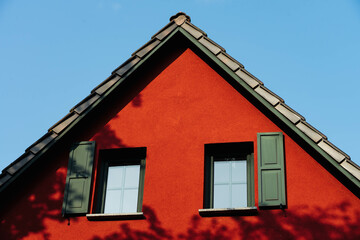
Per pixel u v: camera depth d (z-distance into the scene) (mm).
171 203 11930
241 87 12797
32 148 12664
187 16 13727
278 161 11836
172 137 12633
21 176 12508
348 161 11383
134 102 13188
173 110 12930
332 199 11367
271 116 12422
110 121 13078
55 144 12781
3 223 12289
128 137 12820
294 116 11992
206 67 13242
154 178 12242
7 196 12570
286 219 11336
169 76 13320
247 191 12125
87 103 12984
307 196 11484
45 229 12102
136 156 12922
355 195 11328
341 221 11141
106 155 12938
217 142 12391
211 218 11625
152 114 12977
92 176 12500
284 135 12164
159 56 13570
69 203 12180
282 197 11477
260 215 11461
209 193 12172
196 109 12828
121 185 12664
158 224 11758
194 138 12531
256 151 12125
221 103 12773
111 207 12445
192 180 12109
